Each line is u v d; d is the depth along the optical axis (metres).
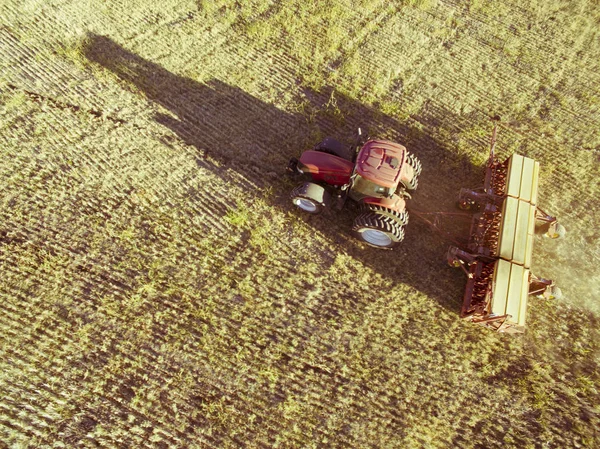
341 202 8.44
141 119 10.37
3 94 10.69
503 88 11.20
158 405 7.12
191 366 7.47
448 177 9.73
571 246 8.98
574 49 12.04
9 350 7.41
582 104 11.00
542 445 7.02
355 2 12.88
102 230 8.79
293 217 9.05
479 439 7.07
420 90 11.09
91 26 12.07
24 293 8.01
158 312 7.92
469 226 9.05
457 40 12.11
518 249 7.51
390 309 8.16
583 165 10.02
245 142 10.09
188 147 9.98
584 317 8.19
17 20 12.20
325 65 11.49
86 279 8.23
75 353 7.47
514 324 7.12
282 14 12.48
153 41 11.80
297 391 7.35
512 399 7.41
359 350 7.76
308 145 10.05
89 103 10.58
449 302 8.23
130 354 7.52
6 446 6.59
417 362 7.68
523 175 8.30
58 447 6.68
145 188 9.36
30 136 10.02
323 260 8.63
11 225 8.78
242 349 7.65
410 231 9.00
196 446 6.83
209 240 8.76
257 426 7.04
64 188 9.30
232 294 8.19
